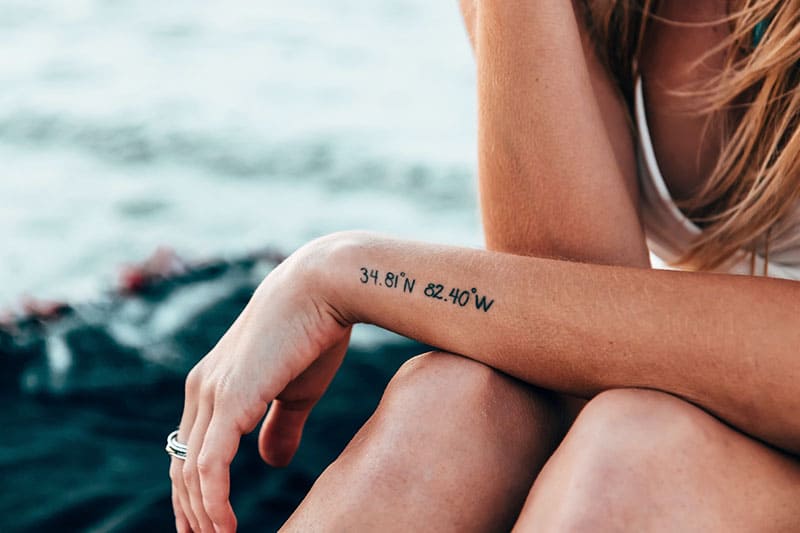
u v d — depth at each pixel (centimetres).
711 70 135
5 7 723
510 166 122
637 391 100
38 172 447
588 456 93
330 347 124
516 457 105
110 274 338
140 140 489
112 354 278
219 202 422
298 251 121
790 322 99
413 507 100
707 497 93
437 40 703
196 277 336
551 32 120
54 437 234
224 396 113
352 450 105
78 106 530
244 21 719
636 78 139
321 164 473
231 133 504
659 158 143
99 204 411
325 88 591
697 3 133
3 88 557
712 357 100
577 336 105
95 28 686
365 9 770
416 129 529
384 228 409
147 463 225
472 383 107
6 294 321
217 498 113
